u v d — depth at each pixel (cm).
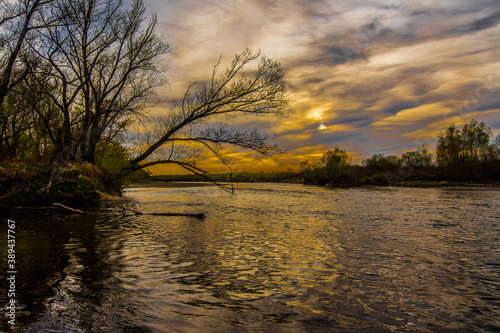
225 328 389
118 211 1600
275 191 3900
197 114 2233
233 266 655
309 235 1018
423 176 5909
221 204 2141
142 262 669
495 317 439
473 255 781
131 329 380
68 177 1983
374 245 881
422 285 564
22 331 367
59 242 839
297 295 504
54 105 2161
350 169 6431
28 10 1833
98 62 2106
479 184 5162
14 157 2247
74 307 437
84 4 2027
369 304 476
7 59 1991
